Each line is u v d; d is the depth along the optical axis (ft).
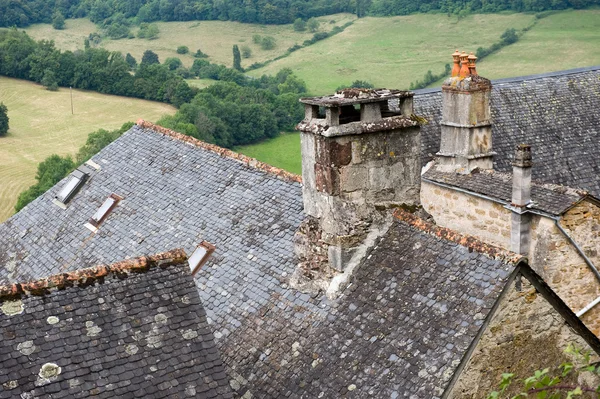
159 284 40.01
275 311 45.83
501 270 39.24
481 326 37.81
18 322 36.55
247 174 58.44
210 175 60.64
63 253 61.82
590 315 66.28
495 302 38.27
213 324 47.21
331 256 45.06
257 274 49.06
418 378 37.40
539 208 63.77
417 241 43.57
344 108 46.60
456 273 40.63
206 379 37.06
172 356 37.45
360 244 44.96
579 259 64.59
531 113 87.10
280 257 49.32
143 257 40.81
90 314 37.83
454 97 73.00
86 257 59.93
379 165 45.11
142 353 37.17
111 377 35.94
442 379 36.81
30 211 68.59
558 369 42.39
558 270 64.39
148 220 59.82
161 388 36.19
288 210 52.85
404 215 45.14
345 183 44.45
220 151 62.23
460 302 39.22
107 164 69.15
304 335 43.29
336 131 43.62
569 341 42.45
